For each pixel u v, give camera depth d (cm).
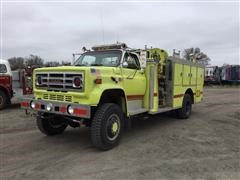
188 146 642
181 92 959
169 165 516
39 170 488
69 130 787
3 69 1188
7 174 471
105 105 599
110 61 696
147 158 554
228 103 1543
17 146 629
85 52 775
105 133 587
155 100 774
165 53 878
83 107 550
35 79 655
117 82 635
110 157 557
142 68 748
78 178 455
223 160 547
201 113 1150
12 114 1062
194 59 1112
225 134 768
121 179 452
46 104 606
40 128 699
